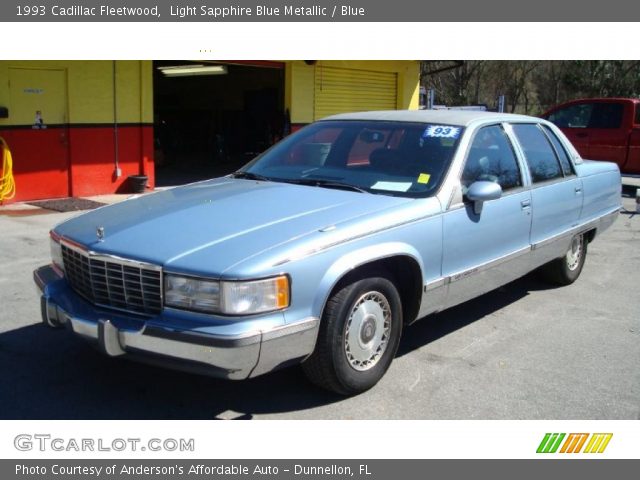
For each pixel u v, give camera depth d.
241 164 18.23
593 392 4.27
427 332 5.25
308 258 3.54
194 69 16.36
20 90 10.76
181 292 3.39
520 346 5.01
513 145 5.36
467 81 37.12
